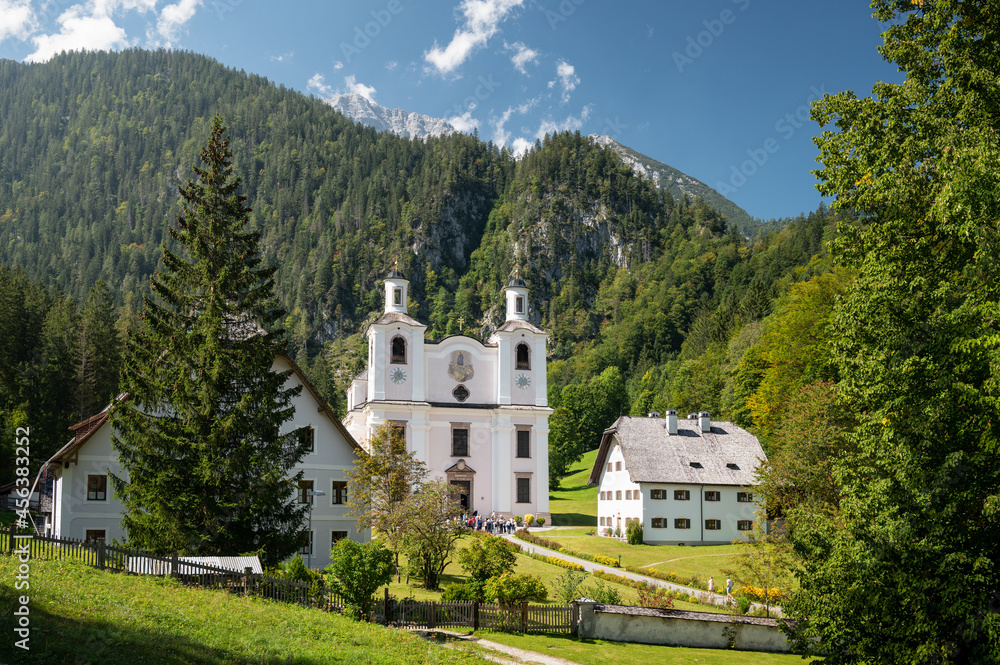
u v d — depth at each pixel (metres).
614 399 175.12
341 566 29.73
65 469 42.62
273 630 23.03
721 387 119.12
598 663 26.75
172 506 33.78
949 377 20.56
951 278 21.70
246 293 37.94
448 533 42.25
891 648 20.64
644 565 56.00
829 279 76.31
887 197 23.20
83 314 111.94
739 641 31.42
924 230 23.16
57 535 43.00
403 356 80.56
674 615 31.31
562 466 131.12
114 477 35.06
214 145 39.03
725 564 55.62
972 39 23.69
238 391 36.59
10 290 98.31
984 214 19.48
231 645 20.44
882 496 21.95
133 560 27.95
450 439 80.44
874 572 21.33
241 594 27.88
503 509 80.06
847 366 24.97
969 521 20.27
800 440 50.62
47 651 16.69
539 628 31.08
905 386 21.69
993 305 18.97
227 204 38.56
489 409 81.50
